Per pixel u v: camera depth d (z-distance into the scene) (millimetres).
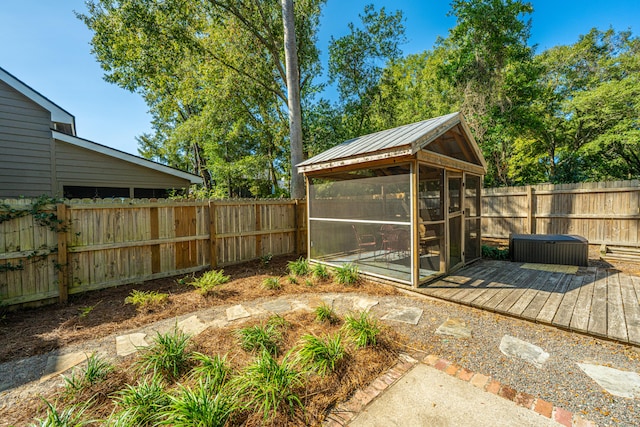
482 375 2195
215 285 4520
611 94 10016
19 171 6102
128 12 8164
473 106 11797
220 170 14547
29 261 3773
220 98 10398
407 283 4301
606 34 14195
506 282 4406
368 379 2143
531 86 11492
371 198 4895
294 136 8539
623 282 4312
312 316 3303
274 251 6859
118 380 2141
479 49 11641
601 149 11391
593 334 2730
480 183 6109
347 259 5336
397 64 15602
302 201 7453
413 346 2643
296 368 2229
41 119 6387
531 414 1788
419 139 3955
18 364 2445
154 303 3801
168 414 1646
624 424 1693
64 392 2021
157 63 9438
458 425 1713
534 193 8133
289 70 8461
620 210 6766
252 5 9250
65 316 3510
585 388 2027
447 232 4754
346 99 12352
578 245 5379
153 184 8570
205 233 5645
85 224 4258
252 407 1812
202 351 2531
